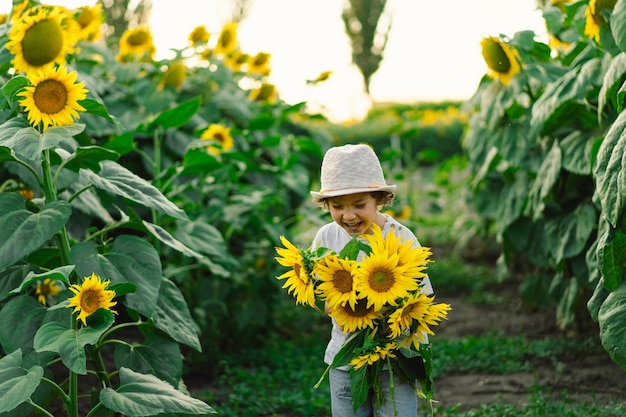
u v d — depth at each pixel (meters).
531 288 5.54
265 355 5.16
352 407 2.83
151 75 5.86
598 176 3.08
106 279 3.00
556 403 4.09
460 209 9.70
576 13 4.45
